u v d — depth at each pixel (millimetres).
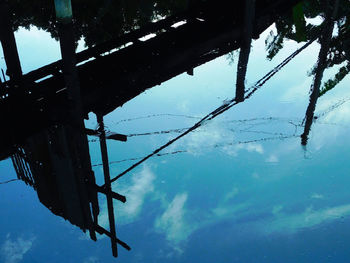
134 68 7328
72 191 5660
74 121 5016
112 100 7004
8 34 5555
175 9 12367
